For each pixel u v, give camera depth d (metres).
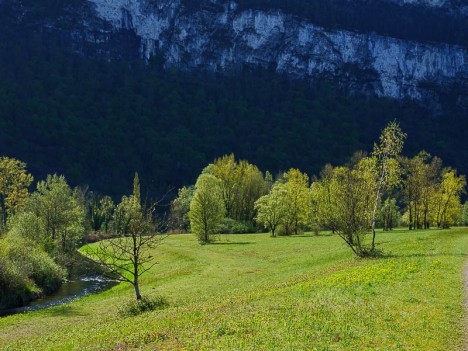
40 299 48.47
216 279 45.00
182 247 79.44
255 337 15.41
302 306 19.94
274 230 96.38
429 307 19.38
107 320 28.91
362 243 54.28
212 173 124.81
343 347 13.98
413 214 94.31
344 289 24.02
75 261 69.88
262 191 127.31
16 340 26.48
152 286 47.72
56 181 83.44
